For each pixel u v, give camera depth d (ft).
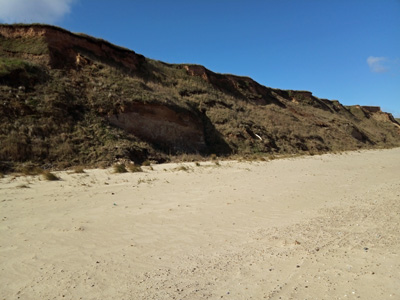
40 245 15.47
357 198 26.66
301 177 41.29
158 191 30.81
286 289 10.74
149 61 119.24
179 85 109.91
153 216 21.21
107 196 28.02
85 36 89.15
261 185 34.58
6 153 46.73
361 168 52.75
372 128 208.33
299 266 12.66
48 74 68.95
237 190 31.37
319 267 12.43
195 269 12.69
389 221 18.74
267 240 16.15
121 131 65.36
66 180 37.22
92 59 84.28
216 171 48.11
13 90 58.59
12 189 30.68
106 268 12.84
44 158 49.90
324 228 17.90
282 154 90.43
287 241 15.78
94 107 66.74
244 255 14.15
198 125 85.71
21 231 17.61
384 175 42.39
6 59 66.59
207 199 26.89
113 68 85.81
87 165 51.03
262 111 125.49
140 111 72.54
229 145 86.43
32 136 52.31
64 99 63.67
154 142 71.31
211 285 11.22
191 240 16.42
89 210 22.75
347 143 132.57
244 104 125.80
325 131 135.44
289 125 121.60
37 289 11.03
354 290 10.34
